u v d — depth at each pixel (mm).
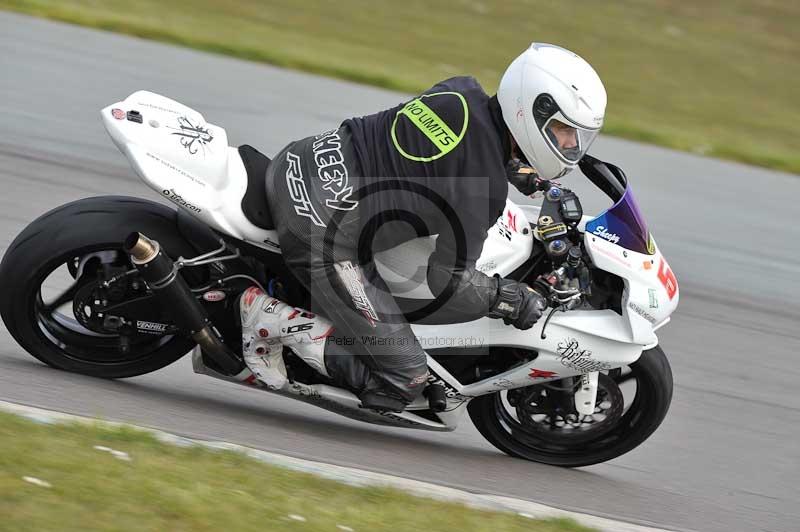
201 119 15766
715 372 22531
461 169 14508
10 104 29500
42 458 12055
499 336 16141
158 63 36500
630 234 16078
